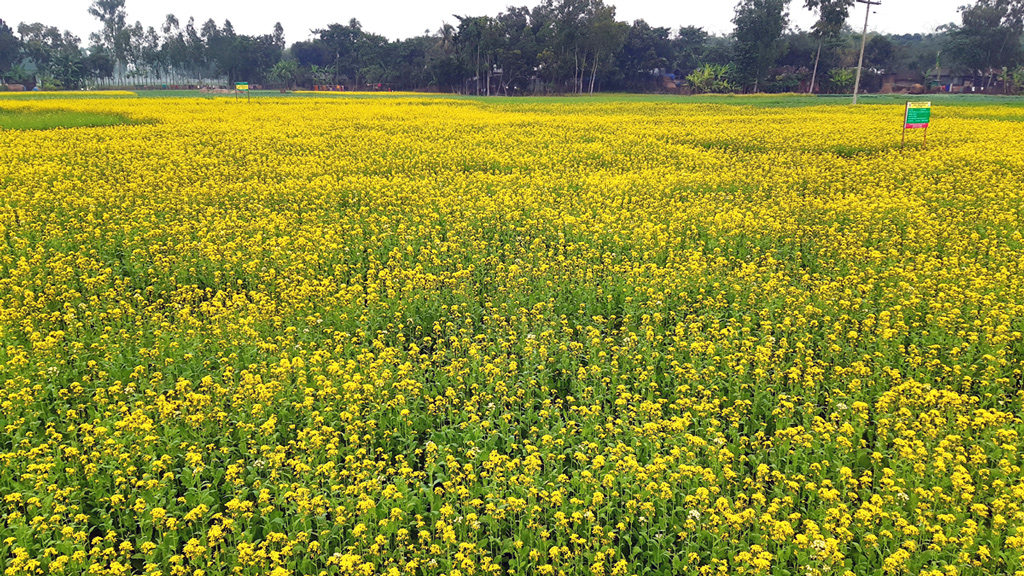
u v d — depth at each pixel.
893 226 15.74
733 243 15.09
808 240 15.23
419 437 8.34
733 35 128.88
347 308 11.43
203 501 6.70
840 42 122.56
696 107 61.03
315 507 6.46
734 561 5.77
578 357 9.95
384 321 11.38
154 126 37.88
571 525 6.68
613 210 18.31
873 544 5.98
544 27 127.88
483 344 10.09
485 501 6.85
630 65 143.50
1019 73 116.56
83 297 12.23
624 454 7.32
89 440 7.22
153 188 20.98
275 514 6.80
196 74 190.00
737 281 12.55
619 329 11.18
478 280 13.35
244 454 7.73
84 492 7.11
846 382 9.02
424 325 11.35
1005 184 19.45
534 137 33.91
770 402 8.62
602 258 13.99
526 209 18.45
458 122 42.91
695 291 12.35
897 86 128.62
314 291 11.91
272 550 6.06
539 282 12.52
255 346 10.01
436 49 143.38
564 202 19.16
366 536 6.38
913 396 8.27
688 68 157.12
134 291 12.80
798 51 132.50
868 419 8.41
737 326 10.94
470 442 7.66
